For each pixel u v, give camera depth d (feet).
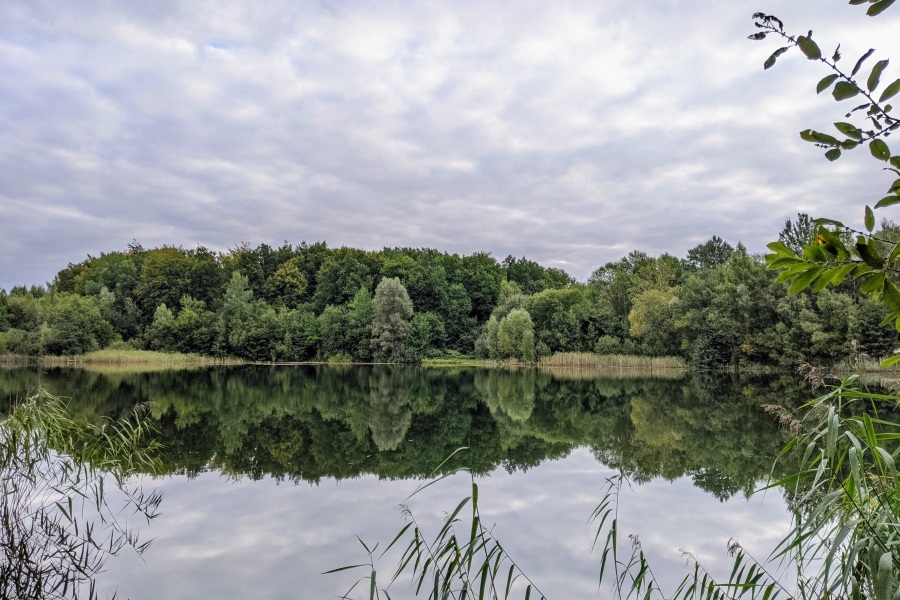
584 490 27.25
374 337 155.74
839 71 5.62
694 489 27.25
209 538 20.68
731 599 13.24
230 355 152.25
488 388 82.12
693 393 70.59
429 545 19.94
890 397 9.05
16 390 66.59
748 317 106.22
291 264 203.82
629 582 16.80
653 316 126.62
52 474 26.86
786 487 25.99
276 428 45.42
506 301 169.48
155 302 175.01
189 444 38.50
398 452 36.65
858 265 5.69
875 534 9.46
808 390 69.05
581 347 139.33
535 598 15.76
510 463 33.53
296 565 18.37
